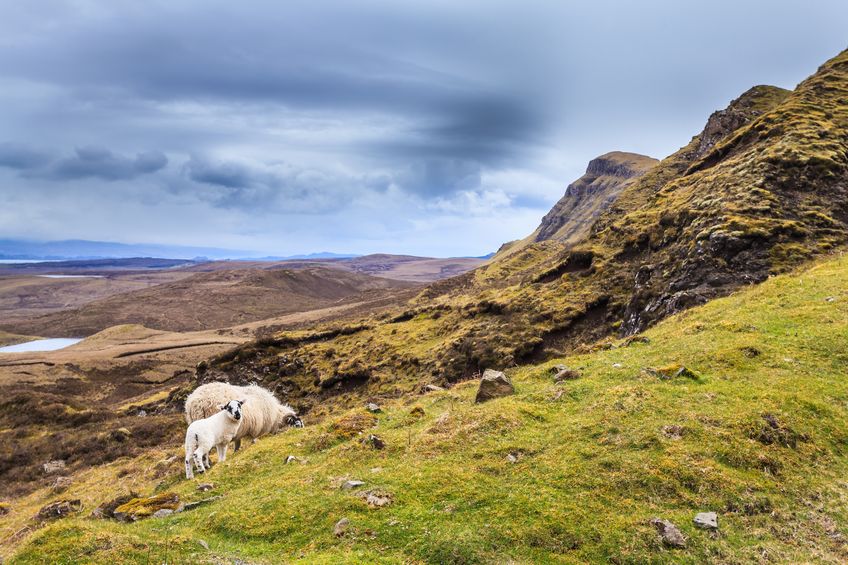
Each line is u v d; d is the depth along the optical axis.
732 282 30.55
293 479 13.07
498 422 14.26
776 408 13.52
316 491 11.87
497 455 12.68
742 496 10.67
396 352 59.72
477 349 47.41
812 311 20.16
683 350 18.92
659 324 26.59
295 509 11.05
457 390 20.78
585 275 51.88
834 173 38.53
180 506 12.66
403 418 17.22
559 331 45.25
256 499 11.98
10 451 39.00
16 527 15.60
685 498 10.64
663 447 12.23
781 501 10.60
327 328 81.19
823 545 9.39
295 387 62.38
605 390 15.75
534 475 11.58
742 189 39.72
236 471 14.95
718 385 15.37
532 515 10.07
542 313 47.84
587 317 45.47
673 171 86.88
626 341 23.44
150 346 138.88
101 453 36.03
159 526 11.31
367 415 18.20
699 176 54.69
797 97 55.59
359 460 13.59
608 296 45.78
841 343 17.12
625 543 9.31
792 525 9.95
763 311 21.58
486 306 59.69
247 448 18.00
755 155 45.06
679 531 9.52
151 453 28.03
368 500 10.85
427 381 47.69
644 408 14.00
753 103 78.50
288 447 16.39
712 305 25.42
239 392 21.58
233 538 10.34
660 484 10.98
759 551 9.21
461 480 11.45
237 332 175.50
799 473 11.48
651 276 38.97
